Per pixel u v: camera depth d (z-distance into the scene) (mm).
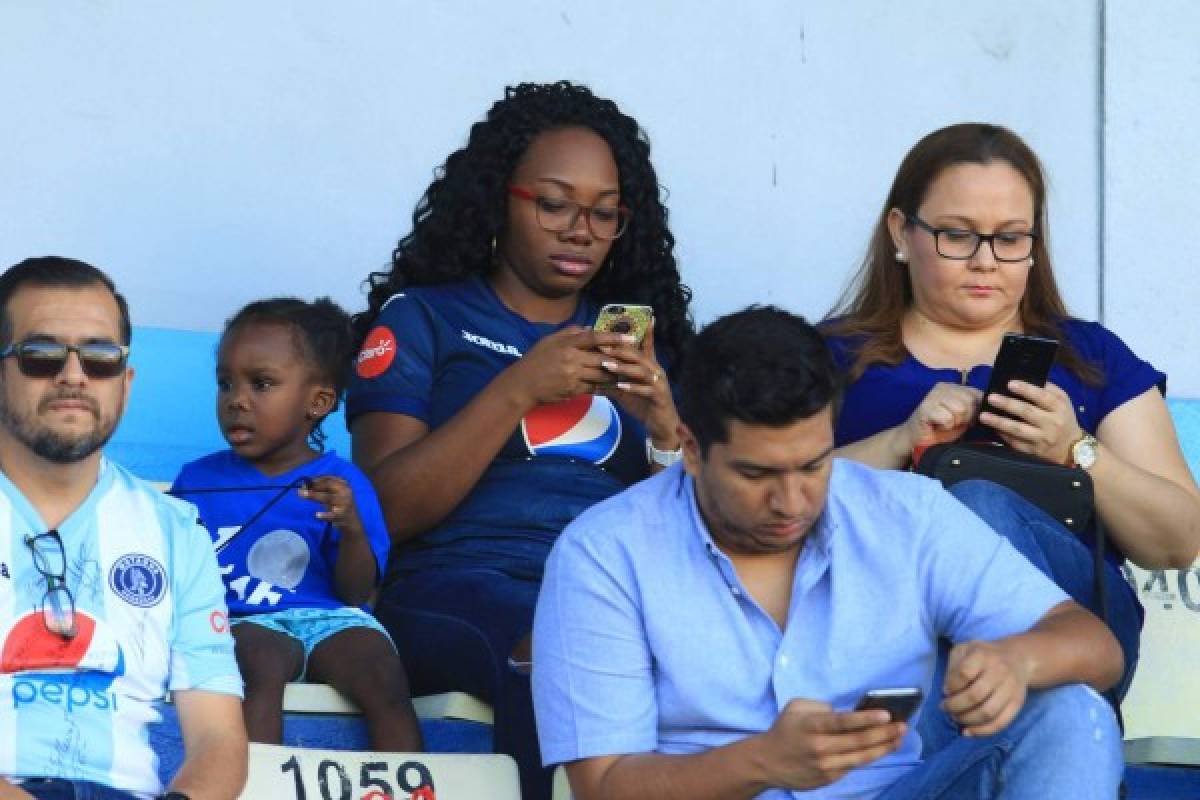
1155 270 21141
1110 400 16344
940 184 16188
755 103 20547
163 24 18891
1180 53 21328
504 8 19891
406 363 16797
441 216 17406
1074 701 12430
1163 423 16344
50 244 18453
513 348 17047
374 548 15852
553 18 20016
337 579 15945
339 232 19266
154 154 18797
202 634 13523
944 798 12570
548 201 17031
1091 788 12328
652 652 12906
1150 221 21188
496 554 16141
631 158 17594
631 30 20234
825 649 12883
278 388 16453
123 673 13125
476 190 17219
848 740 11688
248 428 16406
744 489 12531
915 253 16344
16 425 13070
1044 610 12898
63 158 18531
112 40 18734
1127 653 15211
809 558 13000
